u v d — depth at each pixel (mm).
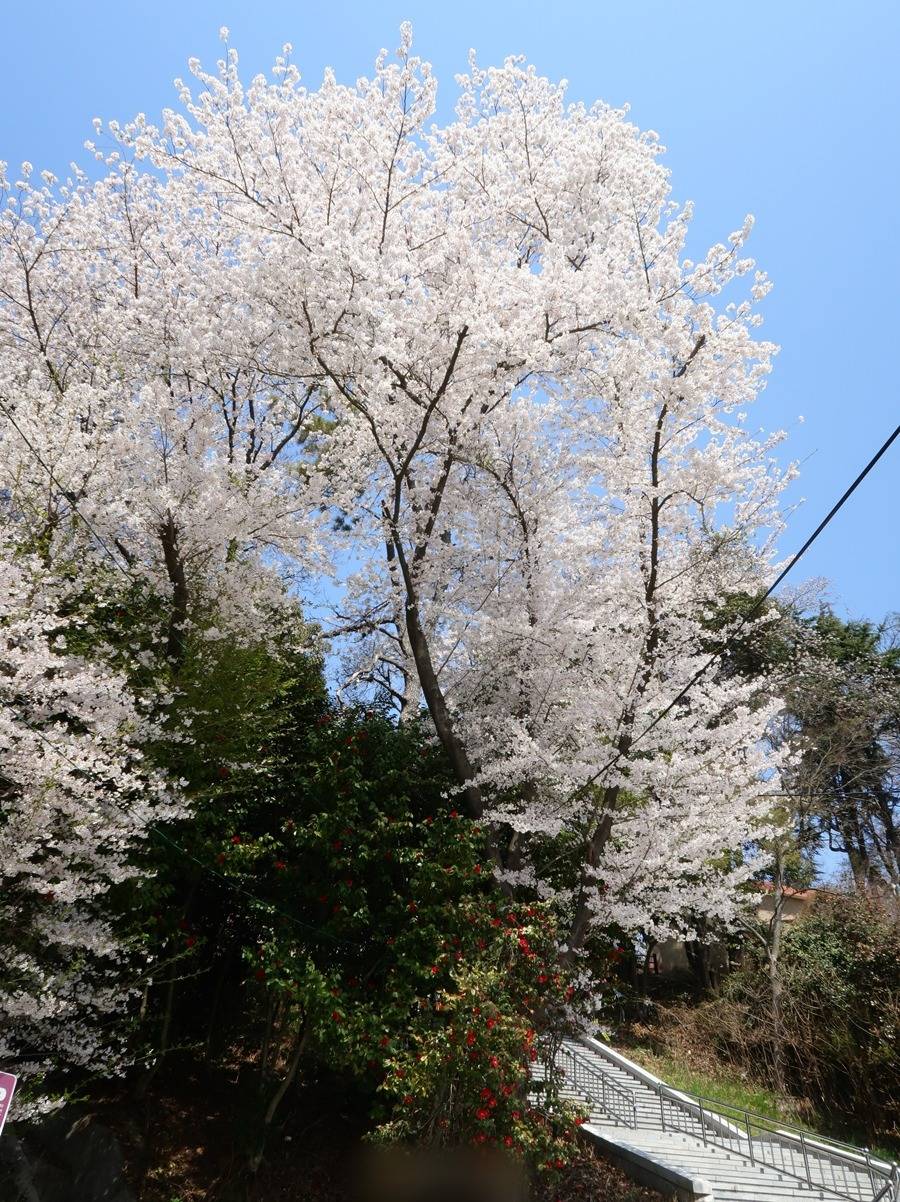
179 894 10820
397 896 9945
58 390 10883
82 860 7473
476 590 12352
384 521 12016
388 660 14656
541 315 10805
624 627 11500
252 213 10875
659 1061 16203
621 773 10656
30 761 7000
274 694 10859
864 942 15922
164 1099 10719
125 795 8320
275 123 10648
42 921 7152
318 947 10031
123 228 13383
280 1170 10180
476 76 12625
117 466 10000
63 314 12852
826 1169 11695
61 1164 8430
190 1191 9523
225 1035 11836
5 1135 7770
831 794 21000
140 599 10430
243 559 11570
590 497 12375
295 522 11578
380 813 10367
